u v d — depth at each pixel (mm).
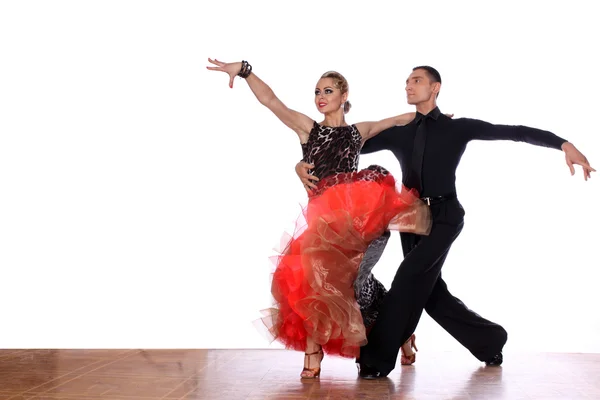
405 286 4242
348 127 4492
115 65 8648
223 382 4039
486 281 8656
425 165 4492
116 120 8648
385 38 8367
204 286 8578
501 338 4645
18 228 8531
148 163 8641
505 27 8289
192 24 8625
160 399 3604
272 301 4133
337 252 3949
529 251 8586
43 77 8625
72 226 8562
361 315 4070
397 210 4152
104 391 3773
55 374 4219
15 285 8461
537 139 4320
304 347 4172
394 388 3938
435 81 4555
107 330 6648
